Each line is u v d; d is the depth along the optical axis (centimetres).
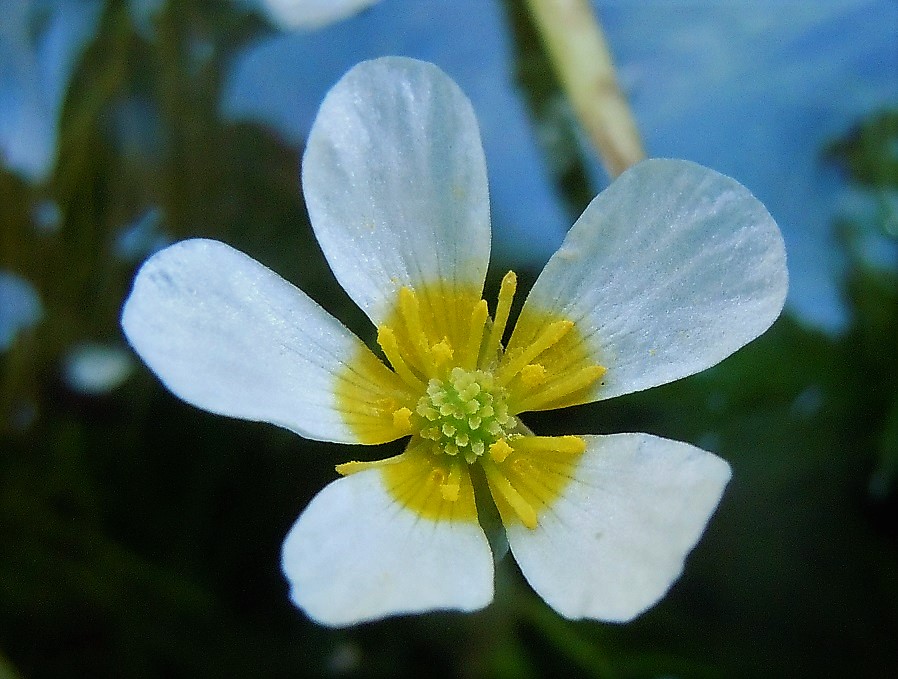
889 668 5
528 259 5
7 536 5
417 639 5
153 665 5
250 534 5
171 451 5
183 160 6
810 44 6
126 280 5
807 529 5
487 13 6
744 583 5
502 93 6
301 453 5
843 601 5
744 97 5
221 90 6
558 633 5
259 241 5
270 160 6
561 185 5
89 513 5
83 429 5
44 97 6
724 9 6
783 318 5
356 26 6
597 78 5
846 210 5
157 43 6
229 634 5
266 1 6
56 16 6
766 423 5
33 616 5
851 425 5
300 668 5
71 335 5
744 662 5
